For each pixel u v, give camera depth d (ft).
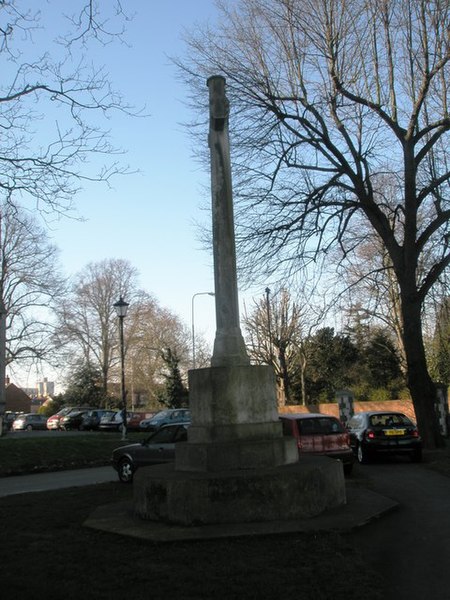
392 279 92.84
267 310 137.28
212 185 29.84
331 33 62.39
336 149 63.46
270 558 18.81
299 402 157.48
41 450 68.69
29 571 18.35
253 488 22.98
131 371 208.33
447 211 60.39
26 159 28.73
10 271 138.10
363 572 17.54
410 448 51.39
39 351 141.79
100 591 16.34
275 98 63.77
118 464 48.14
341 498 26.40
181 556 19.27
